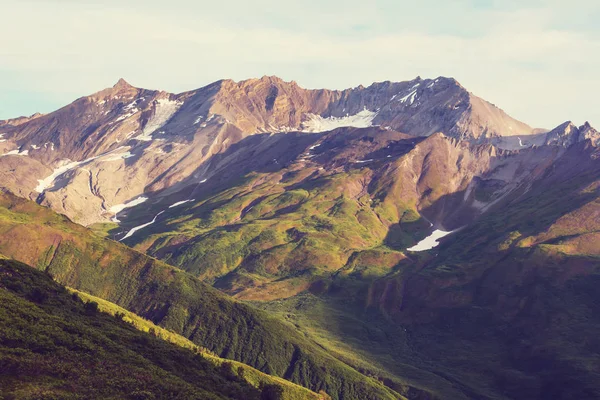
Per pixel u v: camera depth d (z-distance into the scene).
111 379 175.25
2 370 165.50
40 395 156.88
